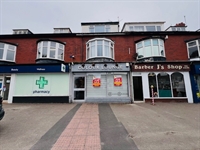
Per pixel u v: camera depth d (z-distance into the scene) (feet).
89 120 16.37
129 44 36.78
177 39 36.60
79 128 13.52
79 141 10.53
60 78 31.83
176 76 31.89
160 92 31.17
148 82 31.60
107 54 34.73
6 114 19.45
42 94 31.17
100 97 31.30
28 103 30.27
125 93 31.63
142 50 35.32
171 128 13.51
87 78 32.48
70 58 35.68
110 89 31.83
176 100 30.50
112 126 14.11
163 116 18.29
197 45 34.32
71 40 37.04
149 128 13.51
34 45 36.42
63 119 16.84
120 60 35.60
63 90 31.30
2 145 9.85
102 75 32.40
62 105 27.48
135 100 31.45
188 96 30.40
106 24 46.09
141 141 10.53
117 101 30.78
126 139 10.90
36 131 12.67
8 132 12.41
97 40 34.96
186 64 31.14
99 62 31.81
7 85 32.30
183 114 19.47
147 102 30.71
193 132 12.41
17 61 35.17
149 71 31.55
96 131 12.68
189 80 30.86
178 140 10.71
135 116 18.29
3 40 36.45
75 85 32.42
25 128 13.51
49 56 33.81
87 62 31.86
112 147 9.57
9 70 31.14
